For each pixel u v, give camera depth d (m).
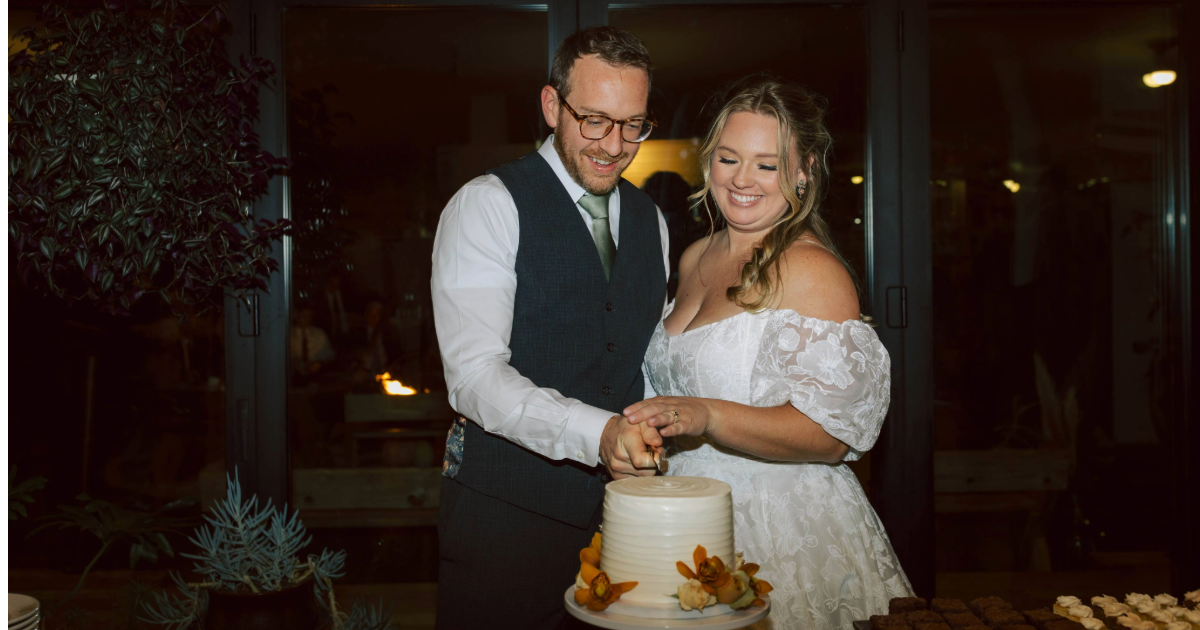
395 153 2.54
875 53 2.53
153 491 2.52
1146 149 2.63
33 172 1.95
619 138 1.44
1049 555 2.66
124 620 2.34
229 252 2.31
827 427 1.26
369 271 2.55
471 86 2.54
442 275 1.44
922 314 2.56
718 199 1.48
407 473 2.57
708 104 2.42
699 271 1.59
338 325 2.55
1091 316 2.65
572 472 1.47
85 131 1.97
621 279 1.55
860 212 2.56
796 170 1.42
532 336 1.48
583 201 1.54
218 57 2.32
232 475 2.49
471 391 1.36
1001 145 2.61
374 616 2.09
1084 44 2.60
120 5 2.03
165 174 2.05
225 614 1.67
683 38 2.52
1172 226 2.63
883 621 0.98
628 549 0.81
